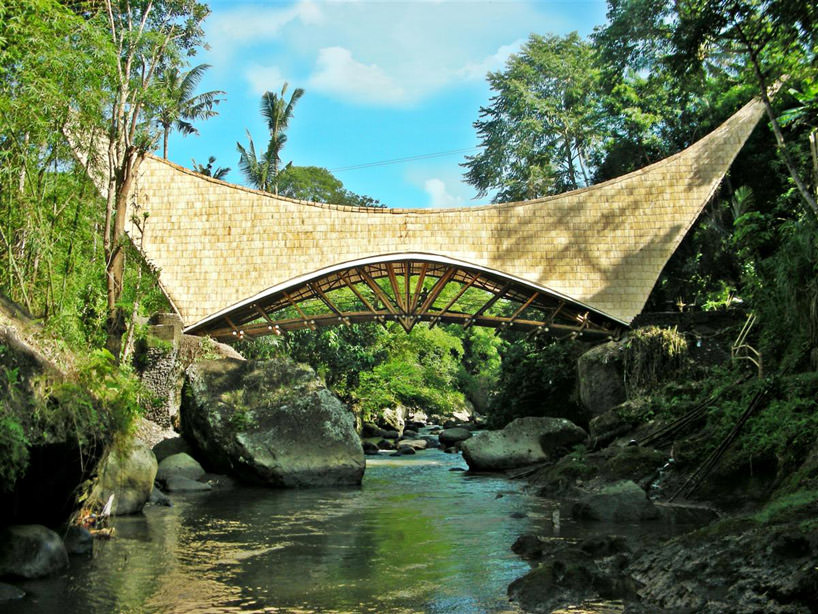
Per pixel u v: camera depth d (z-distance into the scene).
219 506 11.01
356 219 22.50
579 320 23.59
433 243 22.39
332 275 24.06
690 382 17.27
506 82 42.72
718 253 26.66
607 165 33.31
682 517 9.45
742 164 25.59
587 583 5.95
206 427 14.32
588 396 20.58
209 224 22.44
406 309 23.64
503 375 29.78
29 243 8.83
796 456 9.39
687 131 31.08
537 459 16.94
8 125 8.23
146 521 9.45
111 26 13.41
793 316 13.32
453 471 17.20
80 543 7.46
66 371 7.18
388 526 9.27
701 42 13.73
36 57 8.36
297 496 12.38
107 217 13.23
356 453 14.29
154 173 22.59
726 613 5.11
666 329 20.45
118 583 6.21
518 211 22.64
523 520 9.74
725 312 20.91
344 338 35.69
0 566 6.18
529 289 23.14
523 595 5.81
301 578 6.49
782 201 18.47
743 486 10.23
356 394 32.75
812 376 11.38
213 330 23.17
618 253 22.42
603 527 9.09
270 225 22.44
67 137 9.88
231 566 6.94
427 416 40.88
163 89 14.78
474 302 44.78
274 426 14.16
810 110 15.55
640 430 15.69
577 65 41.66
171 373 18.98
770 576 5.31
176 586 6.15
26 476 6.38
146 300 21.95
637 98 31.69
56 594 5.82
